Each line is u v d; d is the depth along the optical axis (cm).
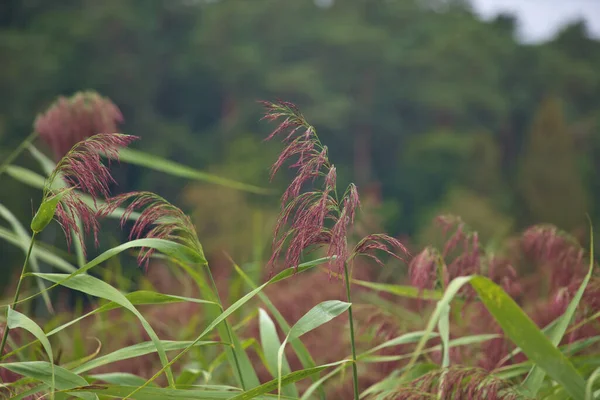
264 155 7919
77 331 359
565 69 13212
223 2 12194
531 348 183
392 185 10662
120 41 10775
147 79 10688
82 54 10275
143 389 195
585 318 271
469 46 12444
